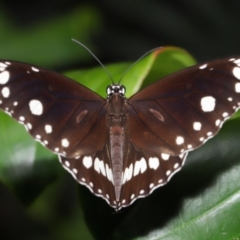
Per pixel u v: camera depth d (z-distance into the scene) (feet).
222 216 1.62
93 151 1.63
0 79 1.62
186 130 1.62
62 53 2.18
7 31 2.19
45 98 1.64
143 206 1.63
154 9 2.50
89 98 1.66
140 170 1.61
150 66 1.76
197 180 1.64
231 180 1.63
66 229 2.15
